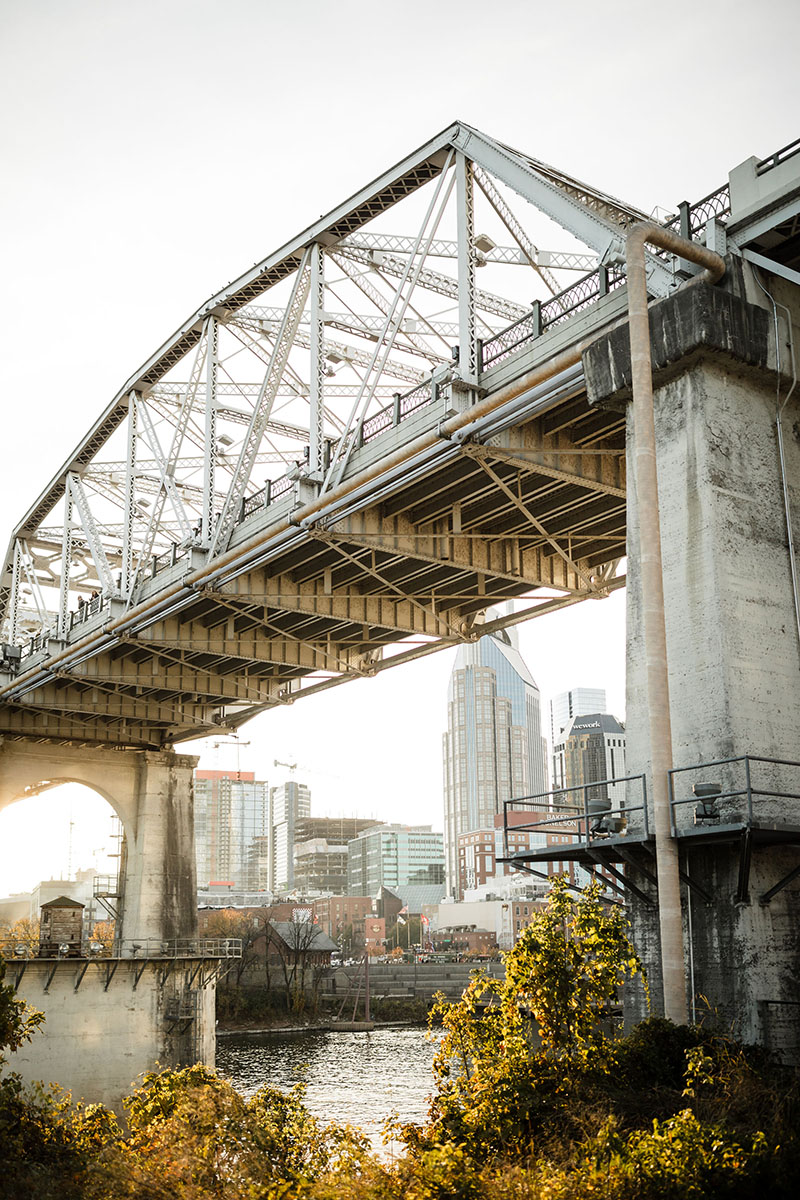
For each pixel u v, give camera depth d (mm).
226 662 63406
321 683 65312
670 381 24859
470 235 35594
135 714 71312
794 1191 12789
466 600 52656
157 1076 22938
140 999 67938
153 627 54531
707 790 20594
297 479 41188
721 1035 18969
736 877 20984
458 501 41188
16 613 75688
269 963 148625
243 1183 15023
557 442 35812
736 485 23906
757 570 23625
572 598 48312
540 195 32438
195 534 49531
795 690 23297
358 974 163625
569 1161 13625
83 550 73812
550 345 31906
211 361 49156
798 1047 20266
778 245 25547
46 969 64438
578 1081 16359
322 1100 66438
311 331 41812
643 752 23438
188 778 81312
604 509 41375
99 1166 15492
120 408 58656
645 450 21219
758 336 24672
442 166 37406
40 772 76625
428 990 154250
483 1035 17516
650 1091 16484
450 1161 13688
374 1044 106812
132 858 78562
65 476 65250
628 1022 22422
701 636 22891
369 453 39469
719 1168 12930
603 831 22375
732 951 20750
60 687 68812
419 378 46281
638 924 22734
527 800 24875
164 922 77125
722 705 22141
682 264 25922
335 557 47156
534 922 17797
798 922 21281
